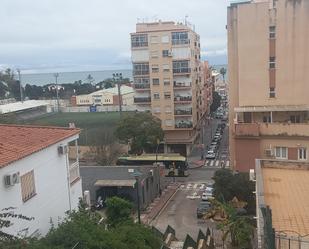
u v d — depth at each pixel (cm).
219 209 2970
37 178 1761
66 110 10269
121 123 6506
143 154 6756
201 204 4178
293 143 3325
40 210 1777
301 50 3691
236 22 3850
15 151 1653
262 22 3747
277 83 3784
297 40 3691
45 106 10100
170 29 7450
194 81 7925
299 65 3719
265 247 881
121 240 1697
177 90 7550
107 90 12094
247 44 3812
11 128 2055
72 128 2200
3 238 1223
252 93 3847
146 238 1964
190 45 7500
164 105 7606
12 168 1566
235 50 3909
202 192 5100
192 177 6028
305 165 1708
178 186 5525
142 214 4278
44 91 14650
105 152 6378
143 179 4500
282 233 970
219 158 7206
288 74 3750
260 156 3431
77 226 1587
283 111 3716
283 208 1216
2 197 1501
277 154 3400
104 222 2256
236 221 2616
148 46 7562
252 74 3828
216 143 8156
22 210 1628
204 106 10025
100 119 8288
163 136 6950
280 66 3756
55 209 1919
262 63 3797
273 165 1756
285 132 3334
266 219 883
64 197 2019
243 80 3853
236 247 2594
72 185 2130
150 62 7581
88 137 6756
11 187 1552
